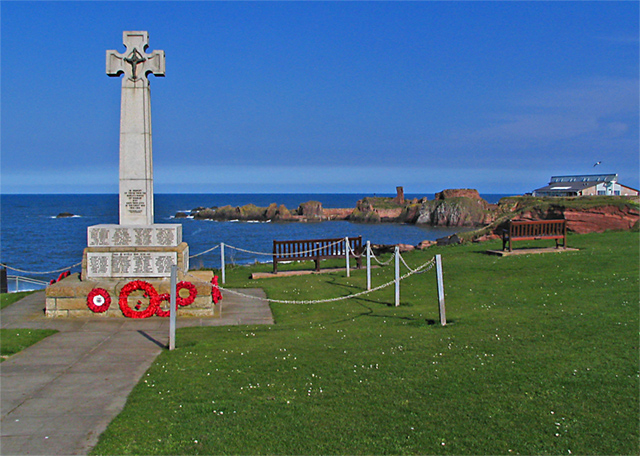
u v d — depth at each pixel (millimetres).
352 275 18922
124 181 13641
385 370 7773
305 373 7734
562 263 16859
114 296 12719
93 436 5762
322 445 5414
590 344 8578
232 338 10305
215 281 14555
